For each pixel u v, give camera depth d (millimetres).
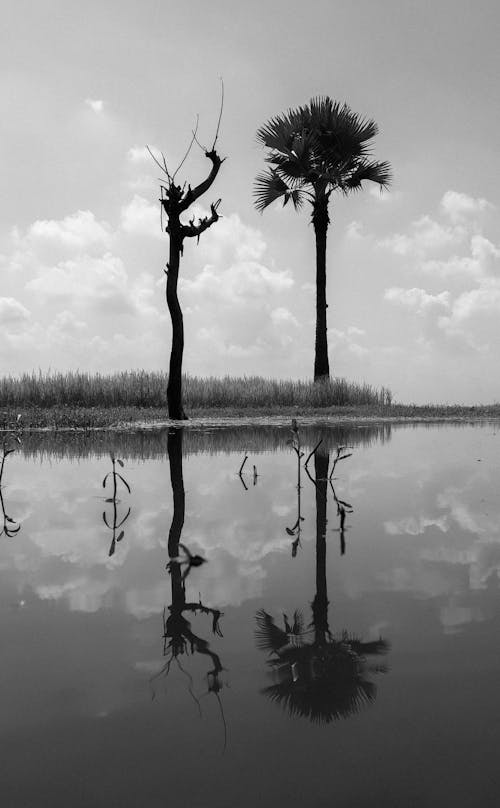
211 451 5238
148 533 2217
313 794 780
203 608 1438
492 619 1336
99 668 1126
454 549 1952
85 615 1400
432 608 1416
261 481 3455
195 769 830
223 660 1151
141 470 3973
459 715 955
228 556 1904
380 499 2854
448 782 800
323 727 929
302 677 1080
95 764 843
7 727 938
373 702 994
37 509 2697
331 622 1333
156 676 1095
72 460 4609
